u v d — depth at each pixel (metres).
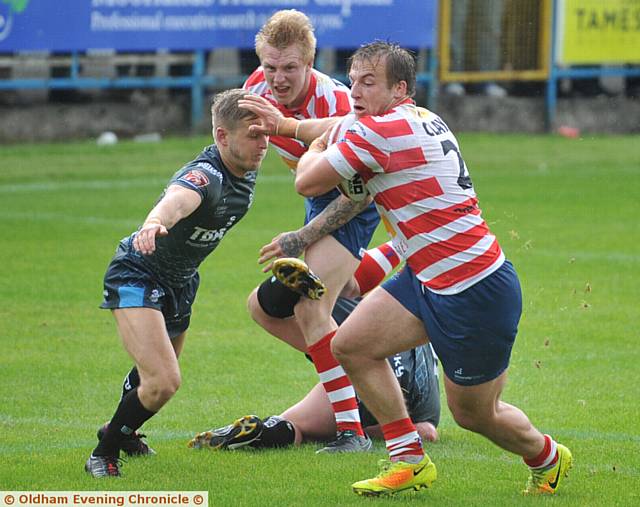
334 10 76.38
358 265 22.45
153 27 73.00
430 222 17.02
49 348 29.09
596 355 28.86
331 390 21.14
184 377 26.69
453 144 17.42
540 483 18.14
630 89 90.69
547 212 53.62
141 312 18.75
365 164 17.06
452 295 16.92
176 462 19.88
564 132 85.81
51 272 39.03
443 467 19.86
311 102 23.09
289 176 66.06
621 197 58.31
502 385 17.42
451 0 83.25
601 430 22.52
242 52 79.50
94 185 60.78
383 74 17.22
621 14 86.12
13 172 64.12
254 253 43.06
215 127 19.11
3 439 21.42
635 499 17.88
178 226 18.81
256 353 29.03
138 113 78.31
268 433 20.95
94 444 21.14
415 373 21.44
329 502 17.50
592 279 38.53
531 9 84.56
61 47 70.94
